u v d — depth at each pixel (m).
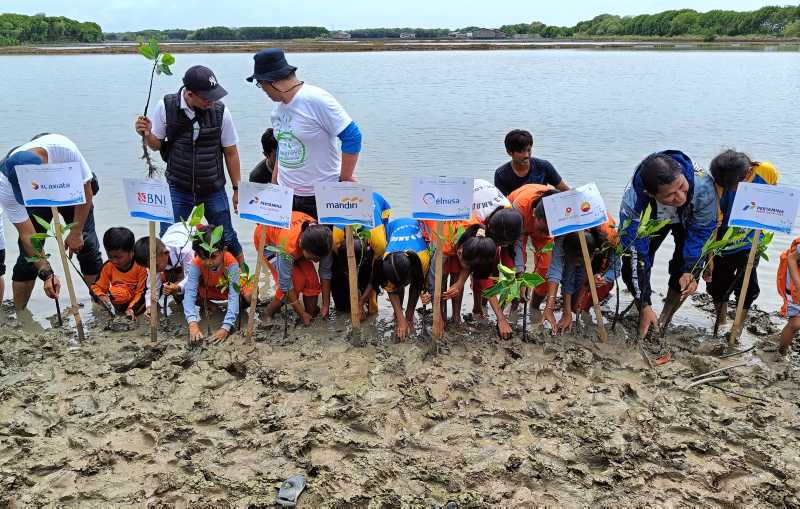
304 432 4.37
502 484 3.95
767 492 3.88
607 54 61.06
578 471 4.04
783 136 15.21
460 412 4.62
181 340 5.69
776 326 6.18
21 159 5.71
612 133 15.89
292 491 3.82
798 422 4.54
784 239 8.38
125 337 5.83
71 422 4.48
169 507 3.77
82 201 5.59
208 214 6.80
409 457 4.16
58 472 4.04
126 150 13.41
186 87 6.20
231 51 68.69
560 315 6.42
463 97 24.39
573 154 13.28
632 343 5.66
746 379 5.08
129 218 9.09
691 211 5.52
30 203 5.47
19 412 4.61
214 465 4.10
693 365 5.36
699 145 14.13
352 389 4.91
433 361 5.29
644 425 4.46
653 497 3.84
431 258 5.87
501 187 7.17
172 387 4.91
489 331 5.96
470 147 14.06
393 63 47.69
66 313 6.48
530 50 73.62
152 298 5.62
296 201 6.33
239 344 5.61
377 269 5.86
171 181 6.64
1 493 3.86
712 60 48.88
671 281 6.06
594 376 5.09
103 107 20.47
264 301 6.68
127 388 4.92
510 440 4.34
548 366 5.17
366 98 24.05
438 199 5.16
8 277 7.36
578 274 5.96
